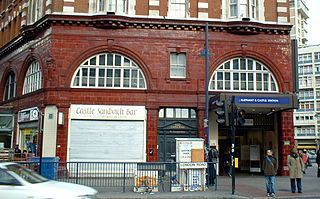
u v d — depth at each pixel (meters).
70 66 18.91
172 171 13.42
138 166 13.33
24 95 21.42
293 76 20.42
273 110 19.47
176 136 19.27
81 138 18.39
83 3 19.47
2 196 7.07
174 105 19.12
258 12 20.69
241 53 20.03
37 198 7.07
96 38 19.20
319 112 73.25
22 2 24.58
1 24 29.28
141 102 18.95
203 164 13.60
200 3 20.17
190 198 12.15
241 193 13.03
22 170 8.01
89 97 18.70
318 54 75.31
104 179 14.29
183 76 19.73
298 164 13.39
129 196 12.04
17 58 23.58
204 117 19.25
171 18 19.58
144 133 18.80
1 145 23.66
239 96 17.22
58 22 19.08
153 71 19.31
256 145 22.12
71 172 13.80
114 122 18.75
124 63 19.53
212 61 19.72
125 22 19.19
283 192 13.57
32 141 20.23
